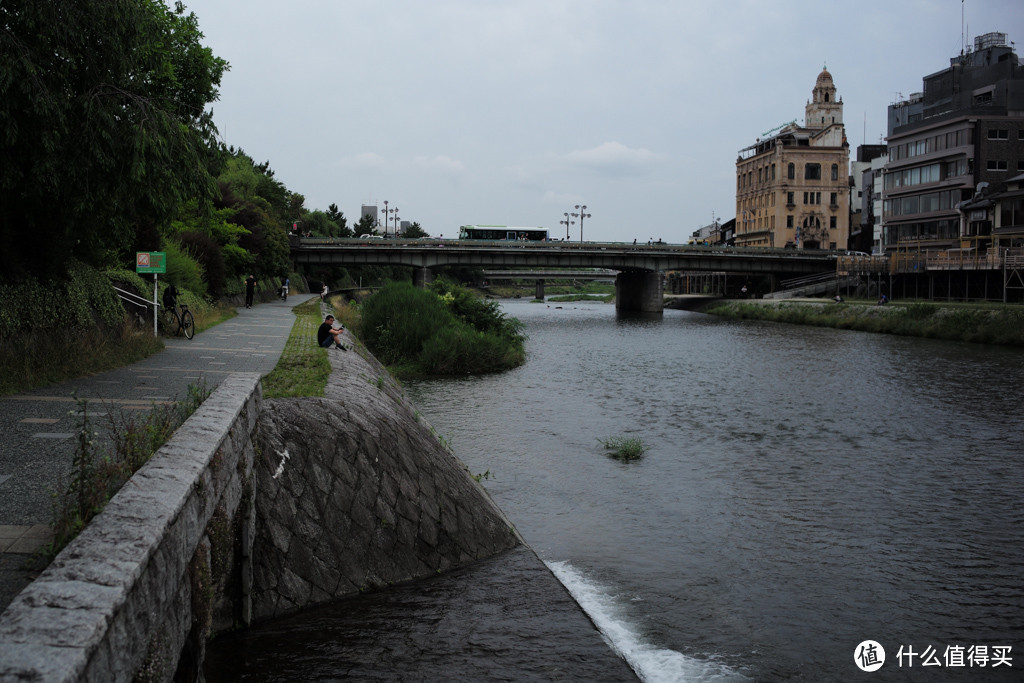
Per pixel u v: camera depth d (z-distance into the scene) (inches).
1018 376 1178.0
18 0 372.2
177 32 1029.2
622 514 474.0
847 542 431.8
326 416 355.9
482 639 283.4
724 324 2588.6
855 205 4867.1
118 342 566.3
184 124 474.9
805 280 3353.8
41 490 222.5
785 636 315.9
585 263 3083.2
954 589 369.7
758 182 4953.3
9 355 406.6
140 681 128.2
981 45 3181.6
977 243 2386.8
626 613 330.0
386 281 1632.6
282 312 1401.3
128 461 193.8
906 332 2023.9
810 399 953.5
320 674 248.8
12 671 93.0
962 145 2839.6
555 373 1200.2
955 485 552.7
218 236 1636.3
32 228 475.8
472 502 390.6
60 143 392.2
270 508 299.1
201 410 241.9
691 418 814.5
